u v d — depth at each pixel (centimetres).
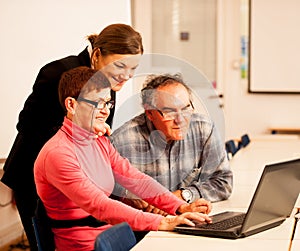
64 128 203
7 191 432
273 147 472
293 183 205
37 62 362
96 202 193
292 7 652
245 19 662
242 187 280
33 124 252
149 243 177
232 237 182
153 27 672
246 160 389
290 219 213
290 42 656
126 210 194
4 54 356
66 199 204
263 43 659
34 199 259
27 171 257
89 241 206
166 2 668
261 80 664
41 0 361
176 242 179
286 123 668
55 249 211
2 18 356
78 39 367
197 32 671
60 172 195
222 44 668
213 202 242
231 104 673
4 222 433
